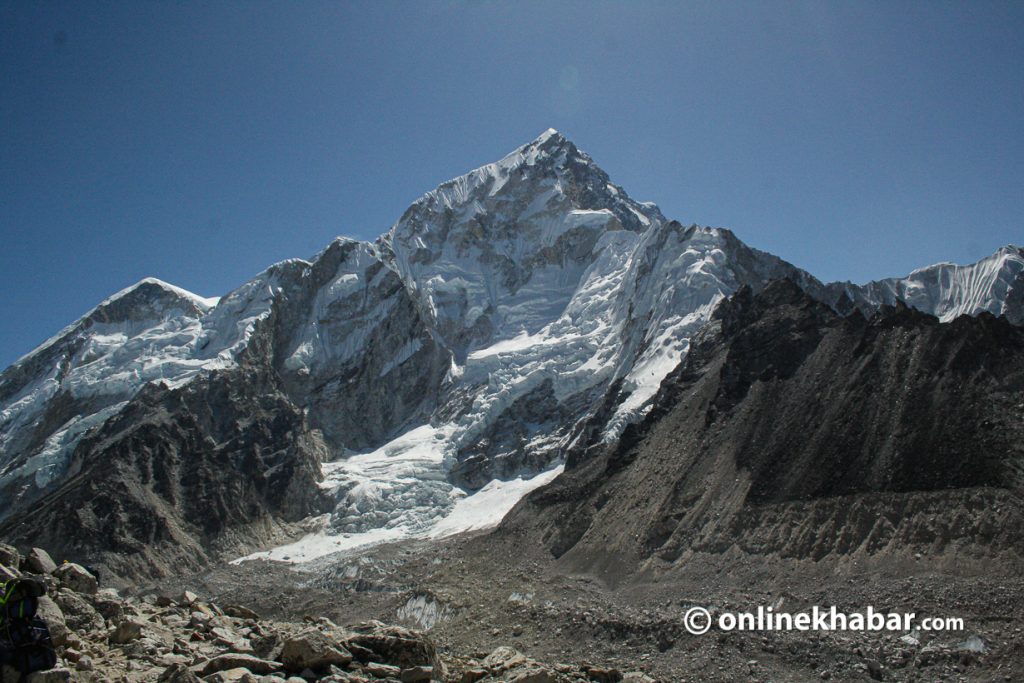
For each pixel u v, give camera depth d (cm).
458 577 8650
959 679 4422
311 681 2125
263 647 2339
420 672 2202
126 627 2403
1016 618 4694
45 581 2566
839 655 4825
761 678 4831
